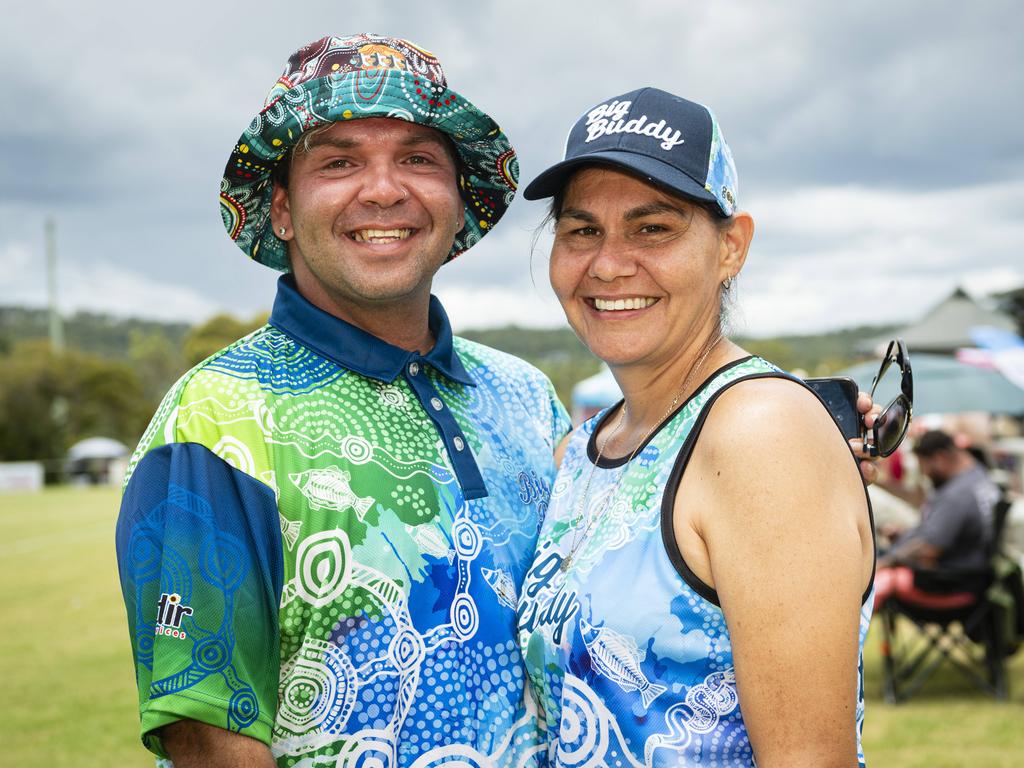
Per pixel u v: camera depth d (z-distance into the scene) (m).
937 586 6.38
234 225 2.14
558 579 1.91
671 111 1.86
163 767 1.88
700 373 1.87
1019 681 6.88
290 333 2.04
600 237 1.91
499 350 2.54
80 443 55.47
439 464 2.03
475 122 2.06
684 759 1.67
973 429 9.37
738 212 1.93
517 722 1.95
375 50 2.02
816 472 1.58
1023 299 15.66
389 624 1.85
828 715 1.53
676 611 1.68
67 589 11.91
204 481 1.76
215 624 1.68
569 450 2.18
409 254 2.01
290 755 1.79
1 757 5.42
